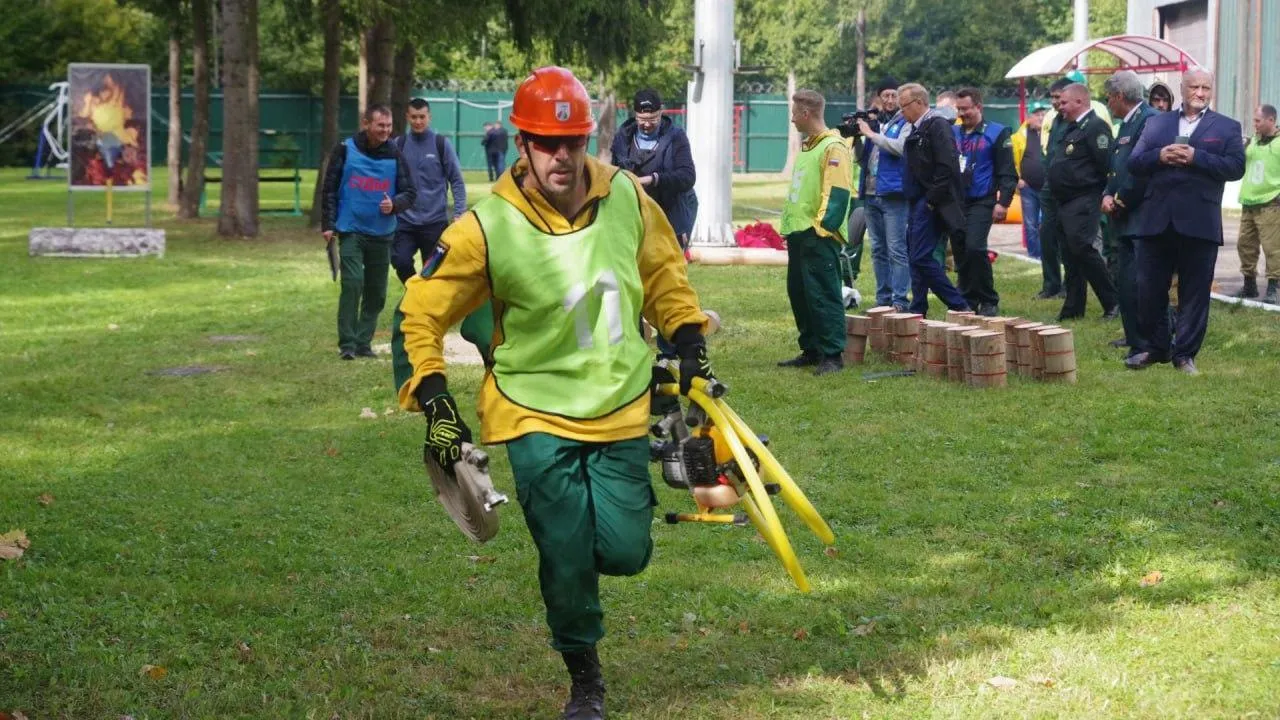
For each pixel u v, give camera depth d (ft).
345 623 20.27
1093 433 30.73
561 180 15.69
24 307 55.83
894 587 21.22
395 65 97.04
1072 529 23.94
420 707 17.28
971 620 19.61
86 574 22.33
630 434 15.93
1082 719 16.11
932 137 42.29
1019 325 37.88
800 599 20.72
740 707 16.87
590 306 15.87
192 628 20.01
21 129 196.75
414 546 24.00
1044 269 53.83
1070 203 46.21
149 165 89.35
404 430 33.12
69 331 49.67
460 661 18.67
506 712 17.08
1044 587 20.95
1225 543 22.88
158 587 21.65
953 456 29.40
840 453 29.86
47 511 26.13
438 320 15.97
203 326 50.55
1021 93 90.02
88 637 19.54
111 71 88.07
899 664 18.07
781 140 197.36
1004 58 186.91
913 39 189.06
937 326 37.93
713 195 75.41
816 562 22.54
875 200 49.90
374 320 43.83
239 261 73.67
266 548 23.88
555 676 18.22
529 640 19.51
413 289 16.06
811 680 17.66
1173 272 38.09
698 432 16.44
